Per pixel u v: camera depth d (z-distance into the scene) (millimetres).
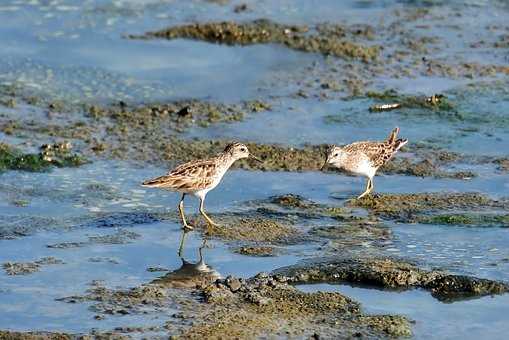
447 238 16594
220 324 13602
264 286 14656
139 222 17203
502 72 24406
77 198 18047
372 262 15383
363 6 29234
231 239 16562
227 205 17953
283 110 22156
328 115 21938
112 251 16047
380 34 26844
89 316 13844
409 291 14828
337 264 15352
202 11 28172
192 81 23547
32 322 13680
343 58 25125
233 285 14656
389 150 18672
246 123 21469
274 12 28297
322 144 20547
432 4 29500
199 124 21344
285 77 23938
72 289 14656
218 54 25281
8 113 21531
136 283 14938
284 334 13414
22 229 16703
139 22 27203
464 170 19484
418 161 19875
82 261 15641
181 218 17375
